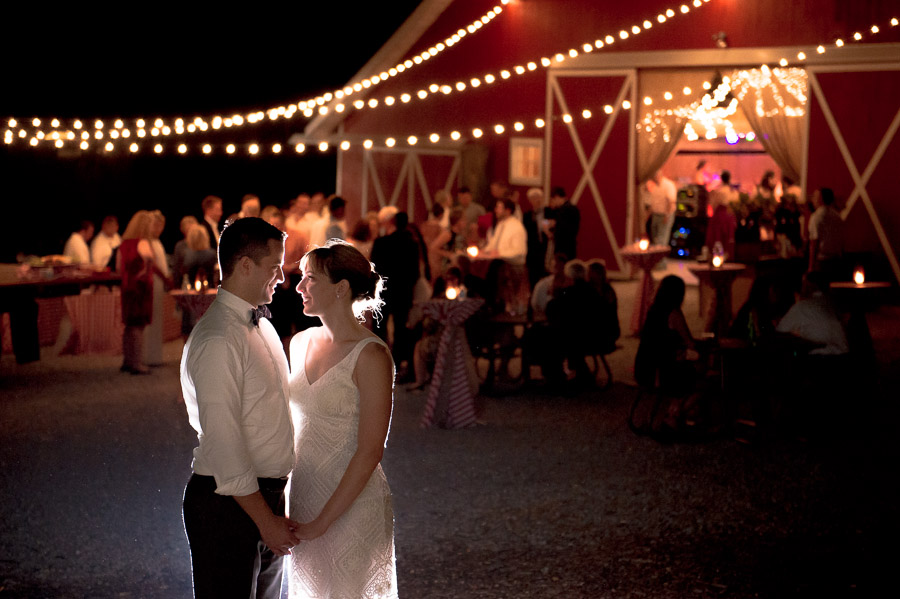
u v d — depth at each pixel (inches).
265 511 120.4
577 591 184.1
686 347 304.7
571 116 689.6
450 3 713.6
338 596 126.3
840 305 342.0
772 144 639.1
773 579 191.2
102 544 209.2
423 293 392.2
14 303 410.6
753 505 236.8
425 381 370.0
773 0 618.2
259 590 134.2
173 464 270.8
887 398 350.9
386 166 757.3
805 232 572.1
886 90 588.4
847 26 597.9
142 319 399.5
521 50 701.3
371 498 127.8
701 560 200.8
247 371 121.0
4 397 353.1
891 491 247.4
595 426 317.1
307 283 128.3
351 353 125.7
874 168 593.9
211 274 404.2
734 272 429.4
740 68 639.8
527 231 551.8
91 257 510.9
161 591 184.2
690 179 879.1
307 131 778.8
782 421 313.9
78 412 331.9
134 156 885.8
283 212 497.4
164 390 368.8
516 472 264.5
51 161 836.6
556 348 363.6
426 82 738.8
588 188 689.0
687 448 289.4
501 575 191.9
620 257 682.2
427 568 195.6
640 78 671.8
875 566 198.1
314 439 127.6
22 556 201.8
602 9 670.5
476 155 708.0
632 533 216.8
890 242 592.1
